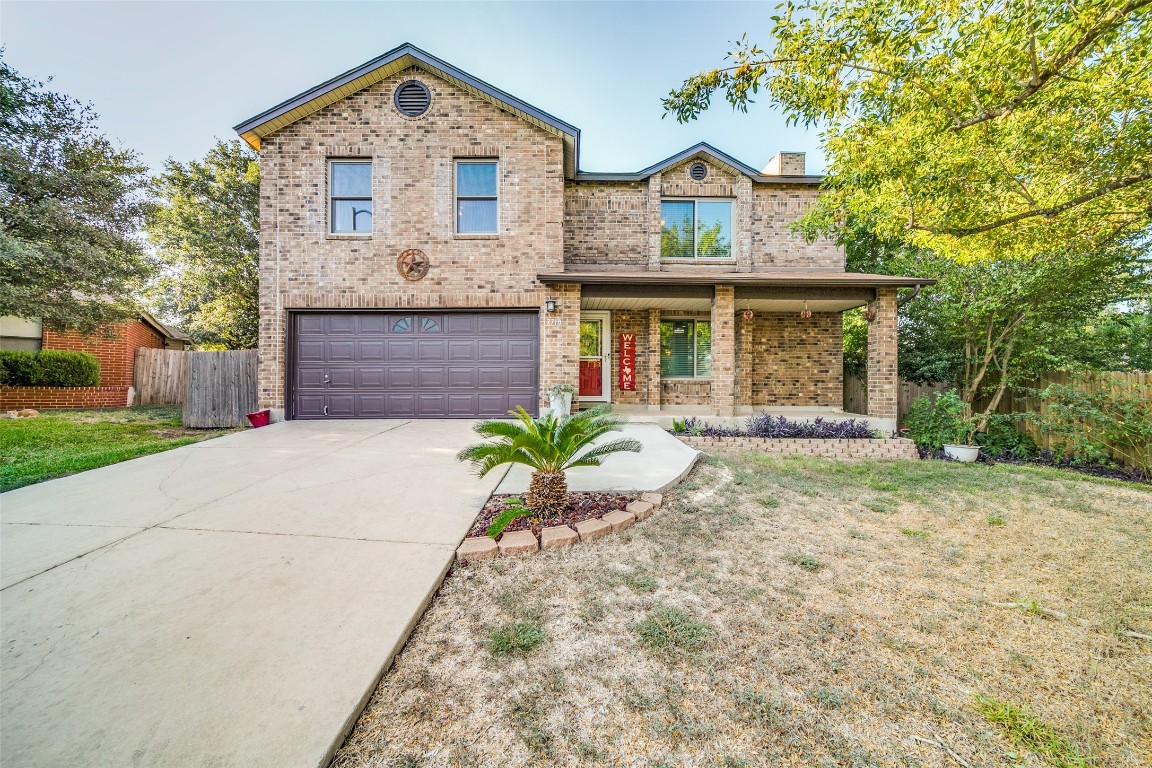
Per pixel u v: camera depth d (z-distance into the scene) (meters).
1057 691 2.13
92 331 12.07
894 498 5.08
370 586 2.79
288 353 9.36
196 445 6.87
